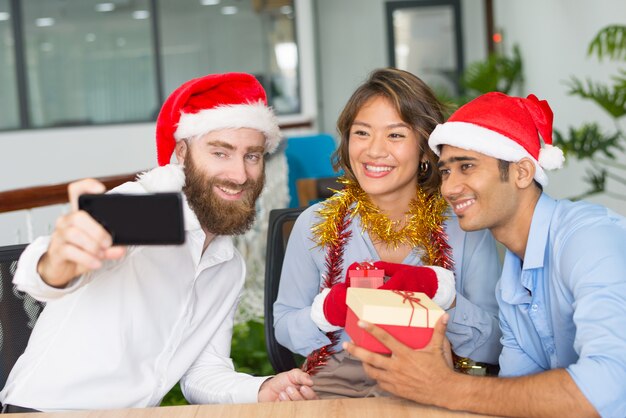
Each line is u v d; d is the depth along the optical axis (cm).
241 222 149
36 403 137
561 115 532
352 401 115
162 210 103
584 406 104
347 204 166
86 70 641
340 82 827
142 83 646
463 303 153
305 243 167
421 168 164
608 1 409
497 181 126
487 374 156
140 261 144
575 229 122
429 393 111
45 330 140
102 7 636
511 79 662
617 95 331
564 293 123
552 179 564
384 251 164
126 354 141
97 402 139
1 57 630
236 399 149
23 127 639
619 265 113
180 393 232
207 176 146
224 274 161
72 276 116
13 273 150
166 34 645
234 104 147
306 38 660
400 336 110
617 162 403
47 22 632
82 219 104
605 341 107
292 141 446
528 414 107
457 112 131
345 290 134
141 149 648
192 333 155
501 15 762
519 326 135
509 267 135
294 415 110
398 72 158
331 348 156
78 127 645
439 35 816
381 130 155
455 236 162
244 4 654
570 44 495
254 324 293
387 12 816
